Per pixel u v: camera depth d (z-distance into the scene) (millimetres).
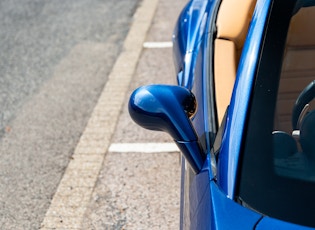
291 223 2201
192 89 3354
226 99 3088
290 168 2348
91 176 4371
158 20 6766
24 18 7098
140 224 3885
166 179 4254
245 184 2348
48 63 6074
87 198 4160
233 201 2338
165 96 2715
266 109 2488
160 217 3918
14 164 4590
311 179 2305
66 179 4367
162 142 4664
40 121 5105
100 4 7340
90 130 4910
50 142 4809
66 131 4934
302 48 2643
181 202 3045
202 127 2904
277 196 2281
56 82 5707
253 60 2615
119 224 3908
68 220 3984
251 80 2564
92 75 5766
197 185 2594
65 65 6004
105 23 6805
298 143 2432
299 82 2559
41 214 4062
